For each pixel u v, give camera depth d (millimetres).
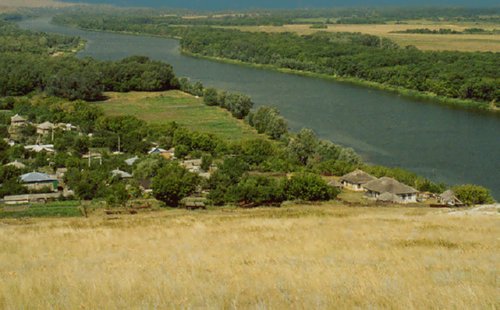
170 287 19125
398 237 34938
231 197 63812
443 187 73938
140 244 33375
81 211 59906
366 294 17656
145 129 101938
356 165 82938
